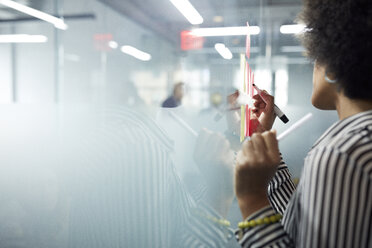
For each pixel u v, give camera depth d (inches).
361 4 14.1
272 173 16.7
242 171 16.5
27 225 30.8
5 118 33.1
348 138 13.4
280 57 114.5
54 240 29.2
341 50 14.4
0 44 164.2
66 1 169.0
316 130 60.7
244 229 16.5
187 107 24.2
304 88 72.1
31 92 169.0
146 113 21.0
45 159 29.0
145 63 221.0
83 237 20.6
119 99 124.6
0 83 164.9
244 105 21.8
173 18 201.6
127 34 212.2
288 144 57.8
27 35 165.6
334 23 14.8
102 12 193.6
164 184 19.4
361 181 12.3
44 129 29.2
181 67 183.8
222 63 28.4
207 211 20.4
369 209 12.2
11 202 32.0
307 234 13.6
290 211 16.1
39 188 28.8
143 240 19.3
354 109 15.2
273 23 128.2
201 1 114.8
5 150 31.6
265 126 25.7
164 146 20.1
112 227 19.6
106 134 19.5
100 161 19.3
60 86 175.3
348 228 12.5
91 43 192.7
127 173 18.9
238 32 27.2
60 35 175.3
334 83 15.8
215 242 20.4
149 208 19.0
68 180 21.4
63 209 28.1
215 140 20.1
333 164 12.9
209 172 20.0
